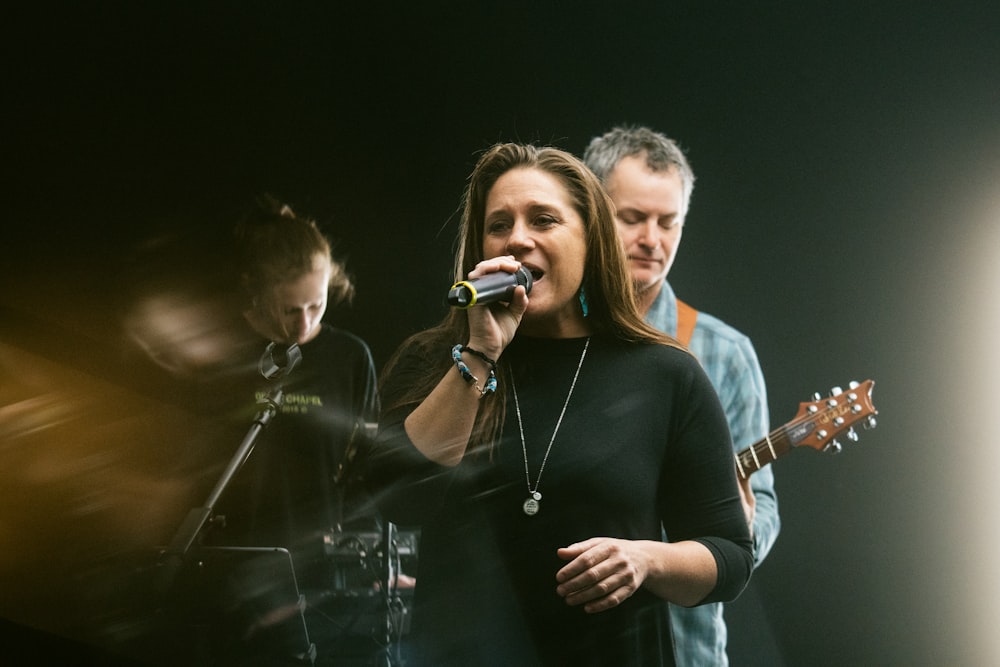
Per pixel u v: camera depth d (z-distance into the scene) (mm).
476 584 2713
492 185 3018
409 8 7688
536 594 2689
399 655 3928
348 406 5254
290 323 5293
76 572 4488
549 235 2889
